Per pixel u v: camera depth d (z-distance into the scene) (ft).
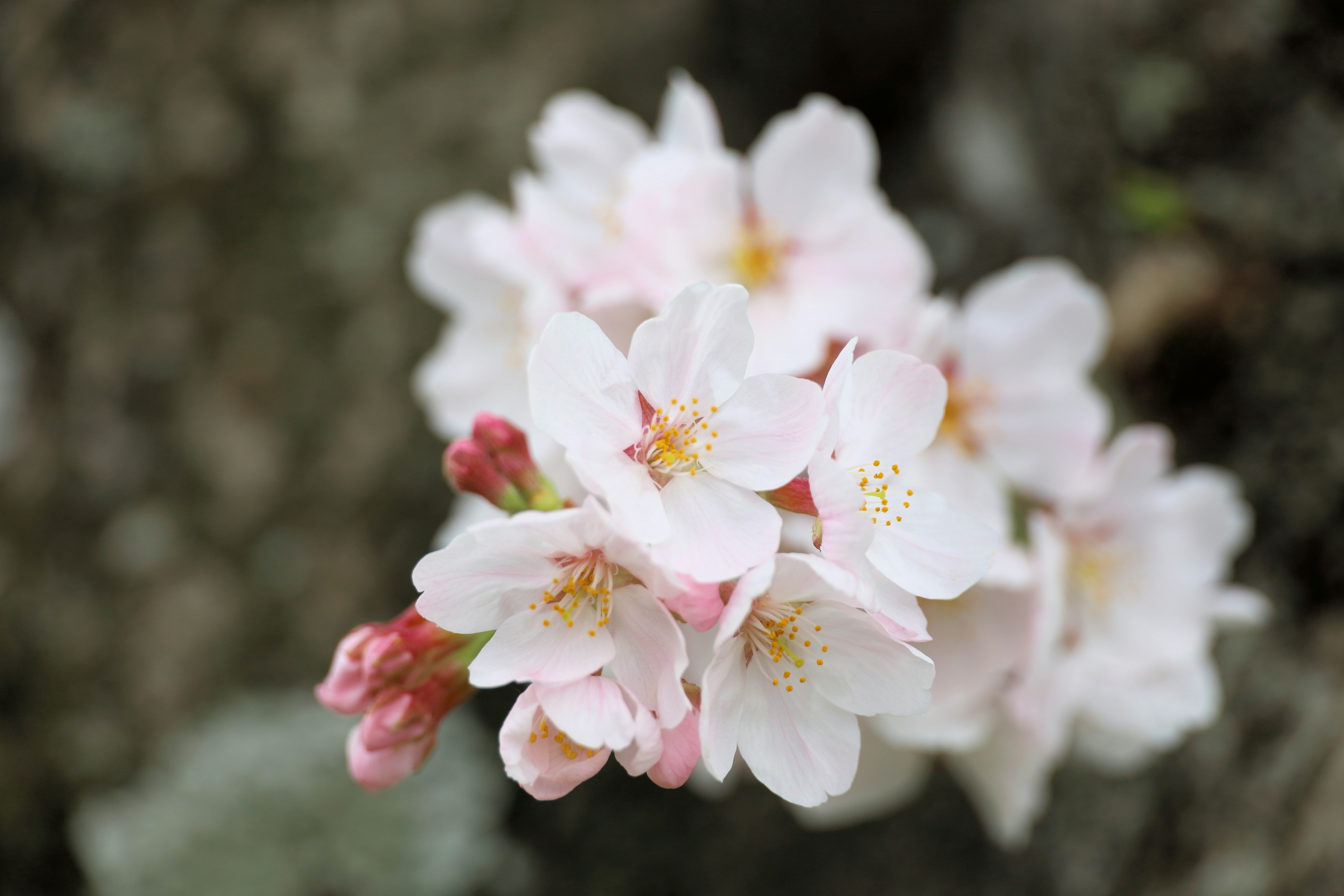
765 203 1.41
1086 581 1.45
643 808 1.98
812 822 1.46
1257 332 1.86
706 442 1.20
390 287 2.18
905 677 1.19
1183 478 1.46
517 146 2.19
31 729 2.16
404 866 1.99
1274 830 1.58
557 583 1.19
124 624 2.17
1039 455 1.43
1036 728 1.38
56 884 2.15
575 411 1.18
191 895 1.97
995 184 2.09
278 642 2.14
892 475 1.22
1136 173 1.98
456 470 1.26
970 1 2.17
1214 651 1.77
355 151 2.22
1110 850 1.78
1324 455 1.78
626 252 1.37
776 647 1.19
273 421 2.19
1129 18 1.97
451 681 1.27
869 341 1.39
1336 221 1.82
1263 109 1.90
